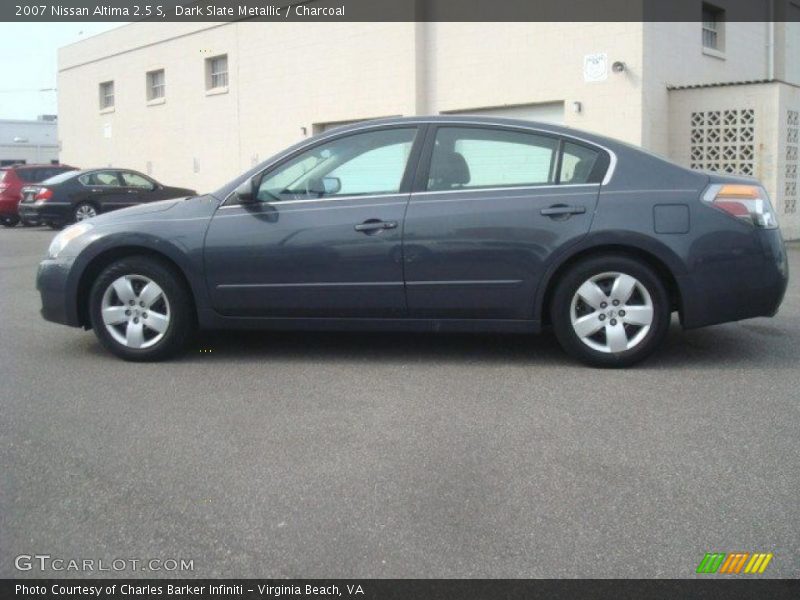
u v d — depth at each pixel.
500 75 15.56
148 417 4.90
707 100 13.87
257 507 3.71
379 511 3.65
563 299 5.70
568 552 3.29
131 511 3.69
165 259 6.04
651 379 5.51
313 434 4.59
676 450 4.28
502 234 5.63
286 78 19.53
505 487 3.87
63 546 3.40
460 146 5.83
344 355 6.28
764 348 6.32
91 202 18.47
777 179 13.38
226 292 5.93
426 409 4.98
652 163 5.69
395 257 5.72
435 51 16.58
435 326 5.84
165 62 23.16
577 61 14.45
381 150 5.91
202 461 4.23
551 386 5.39
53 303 6.16
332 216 5.81
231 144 21.30
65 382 5.64
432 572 3.17
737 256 5.54
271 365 6.02
